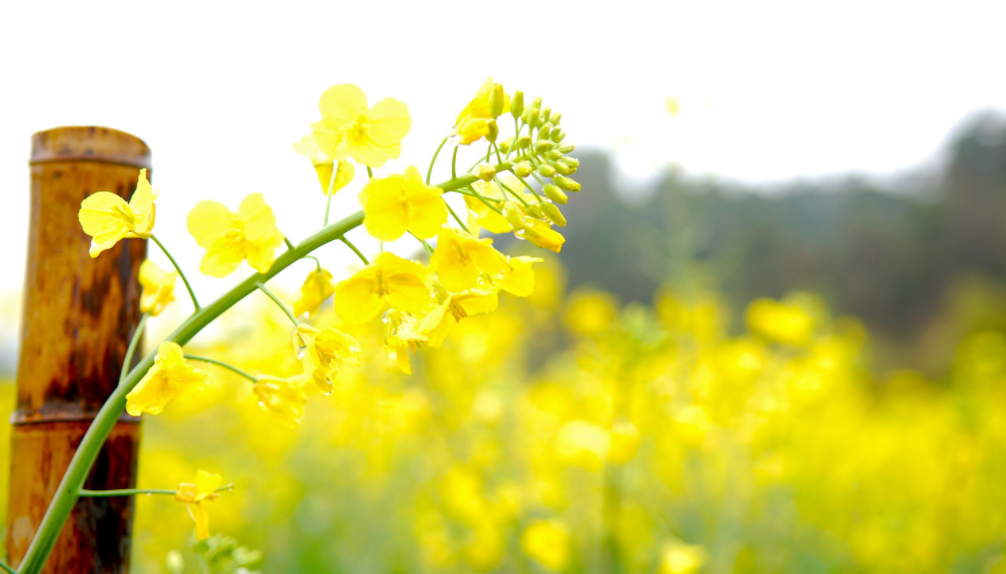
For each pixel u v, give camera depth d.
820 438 4.75
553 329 4.86
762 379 4.04
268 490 4.77
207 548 1.66
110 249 1.27
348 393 3.47
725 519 3.58
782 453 3.75
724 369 3.64
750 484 3.73
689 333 3.94
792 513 4.23
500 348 3.90
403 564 4.62
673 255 4.74
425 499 4.03
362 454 5.21
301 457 5.73
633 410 2.74
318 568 4.54
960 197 31.55
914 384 7.91
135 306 1.30
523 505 3.35
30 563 0.98
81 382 1.23
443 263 1.13
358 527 5.34
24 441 1.22
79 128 1.26
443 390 3.22
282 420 1.06
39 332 1.24
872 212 30.20
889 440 5.94
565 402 3.34
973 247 29.34
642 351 2.66
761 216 24.81
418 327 1.23
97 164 1.26
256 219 1.02
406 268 1.09
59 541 1.20
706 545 3.48
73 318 1.24
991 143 32.59
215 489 1.06
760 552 3.82
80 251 1.25
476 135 1.15
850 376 5.91
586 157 18.81
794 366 4.44
